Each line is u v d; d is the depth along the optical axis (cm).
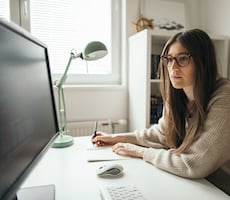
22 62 60
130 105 200
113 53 209
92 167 89
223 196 67
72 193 68
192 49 84
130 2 196
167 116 107
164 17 204
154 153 92
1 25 47
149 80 167
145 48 166
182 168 79
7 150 48
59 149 111
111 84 211
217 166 80
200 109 85
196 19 215
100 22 203
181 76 88
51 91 89
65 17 193
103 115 200
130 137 119
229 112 79
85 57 123
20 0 173
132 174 82
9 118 49
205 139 79
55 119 92
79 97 190
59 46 193
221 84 88
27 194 66
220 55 186
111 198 62
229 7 188
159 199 64
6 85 49
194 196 66
